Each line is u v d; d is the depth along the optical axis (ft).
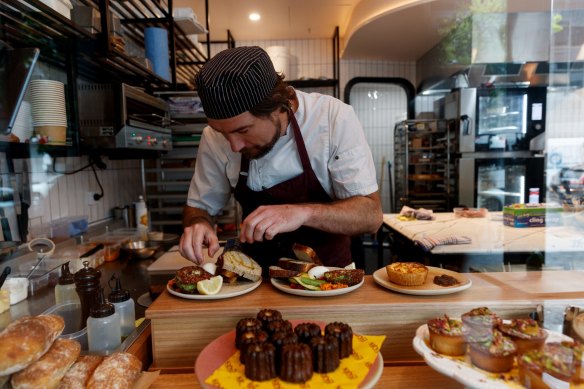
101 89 5.64
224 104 2.88
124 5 6.89
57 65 5.51
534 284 3.14
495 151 11.91
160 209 9.59
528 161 11.73
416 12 10.30
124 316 3.11
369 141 16.37
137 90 6.13
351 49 13.92
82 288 3.18
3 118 3.97
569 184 4.91
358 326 2.83
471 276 3.36
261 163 4.16
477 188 12.05
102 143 5.73
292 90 3.96
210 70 2.90
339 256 4.43
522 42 11.00
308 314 2.80
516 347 2.19
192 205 4.78
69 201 6.72
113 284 4.88
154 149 6.93
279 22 13.05
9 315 3.64
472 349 2.22
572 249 4.26
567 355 2.03
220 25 13.17
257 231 2.98
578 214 4.66
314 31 14.15
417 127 13.48
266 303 2.87
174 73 8.18
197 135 9.35
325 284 3.07
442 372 2.18
